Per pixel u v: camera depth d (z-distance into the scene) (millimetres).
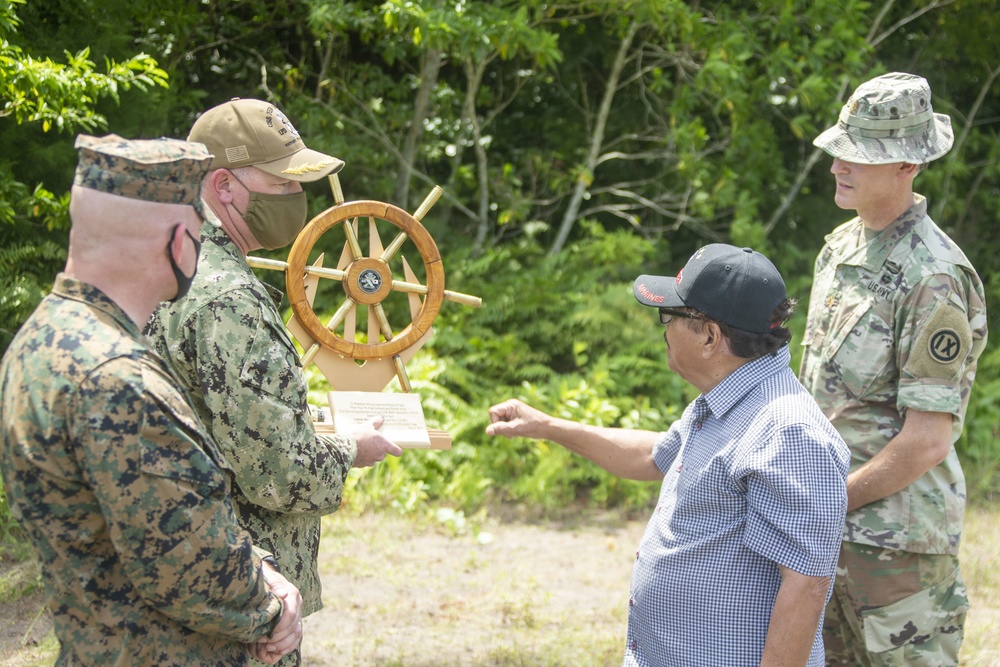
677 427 2490
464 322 7266
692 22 7656
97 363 1485
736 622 1952
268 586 1763
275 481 1944
